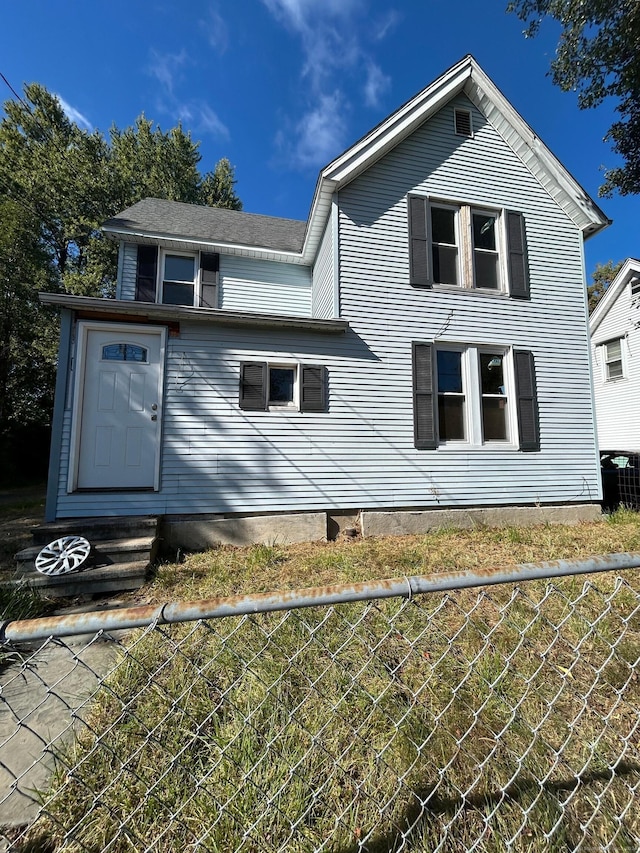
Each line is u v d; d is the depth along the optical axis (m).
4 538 5.57
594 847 1.32
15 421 13.29
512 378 6.60
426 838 1.32
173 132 18.97
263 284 8.25
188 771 1.57
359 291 6.12
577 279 7.11
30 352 13.53
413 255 6.38
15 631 0.98
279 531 5.34
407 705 1.91
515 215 6.93
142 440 5.13
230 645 2.42
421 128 6.65
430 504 6.04
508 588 3.22
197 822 1.39
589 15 6.53
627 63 6.89
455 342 6.42
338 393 5.87
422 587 1.20
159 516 4.98
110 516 4.87
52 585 3.50
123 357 5.19
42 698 2.12
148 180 17.42
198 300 7.77
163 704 1.94
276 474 5.51
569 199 7.09
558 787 1.51
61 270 16.48
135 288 7.51
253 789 1.47
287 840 1.32
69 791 1.52
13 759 1.73
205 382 5.40
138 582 3.67
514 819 1.39
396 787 1.50
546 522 6.16
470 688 2.04
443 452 6.17
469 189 6.79
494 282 6.86
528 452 6.53
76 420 4.87
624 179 8.30
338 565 4.11
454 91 6.70
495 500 6.30
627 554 1.38
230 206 20.89
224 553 4.73
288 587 3.54
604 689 2.04
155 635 2.62
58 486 4.73
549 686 2.05
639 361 13.50
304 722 1.82
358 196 6.29
